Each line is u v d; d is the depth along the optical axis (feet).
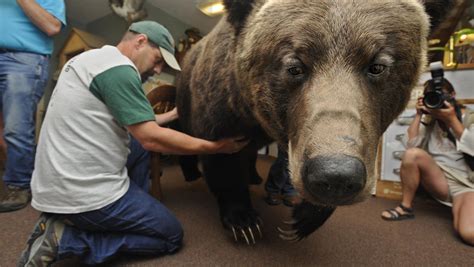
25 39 7.46
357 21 3.33
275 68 3.75
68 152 4.48
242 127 5.59
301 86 3.58
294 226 5.35
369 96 3.39
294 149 3.42
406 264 5.29
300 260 5.28
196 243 5.85
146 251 5.16
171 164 14.33
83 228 4.74
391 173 9.73
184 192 9.59
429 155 7.93
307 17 3.44
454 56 9.89
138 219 4.92
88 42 15.44
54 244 4.48
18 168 7.37
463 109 8.51
